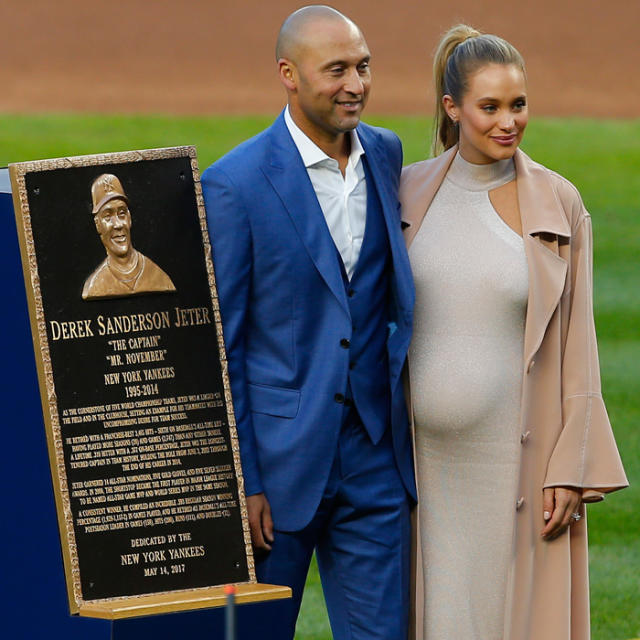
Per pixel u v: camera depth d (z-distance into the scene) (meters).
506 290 18.75
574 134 74.62
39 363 17.09
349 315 18.33
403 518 19.19
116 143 70.81
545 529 19.08
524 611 19.09
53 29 91.00
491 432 19.03
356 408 18.61
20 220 17.08
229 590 14.72
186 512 17.53
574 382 19.03
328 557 19.28
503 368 18.89
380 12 93.44
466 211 19.23
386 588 19.00
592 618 25.30
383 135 19.52
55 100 79.69
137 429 17.42
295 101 18.33
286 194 18.25
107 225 17.30
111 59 87.12
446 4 94.81
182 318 17.64
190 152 17.72
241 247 18.06
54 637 17.19
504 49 18.56
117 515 17.30
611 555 28.94
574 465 18.86
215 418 17.70
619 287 50.38
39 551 17.36
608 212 60.75
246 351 18.59
